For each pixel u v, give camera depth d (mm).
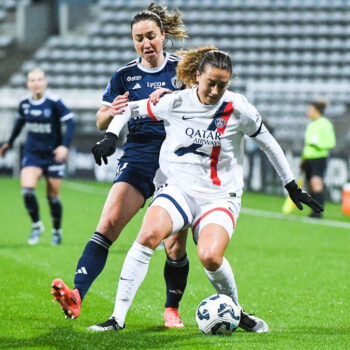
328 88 81750
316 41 98688
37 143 33406
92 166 78750
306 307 20969
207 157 16312
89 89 101312
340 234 41906
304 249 34969
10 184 70625
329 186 62875
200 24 103500
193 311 20031
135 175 17625
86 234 38094
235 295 16516
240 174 16781
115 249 33344
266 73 96438
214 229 15672
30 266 27359
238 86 95312
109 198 17359
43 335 15648
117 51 105125
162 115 16297
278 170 16734
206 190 16297
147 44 18109
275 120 82125
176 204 15906
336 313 20047
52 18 119062
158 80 18516
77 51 105812
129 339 15055
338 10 101375
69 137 33031
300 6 102000
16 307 19406
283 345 14703
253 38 100562
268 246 35781
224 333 15805
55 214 33844
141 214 50406
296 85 82250
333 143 50969
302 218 50562
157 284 24547
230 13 103688
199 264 29297
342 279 26516
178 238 17109
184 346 14383
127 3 110750
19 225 41625
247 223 46562
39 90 32781
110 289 23312
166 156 16562
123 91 18703
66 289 14859
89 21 115938
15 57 109188
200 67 15336
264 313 19984
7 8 119125
